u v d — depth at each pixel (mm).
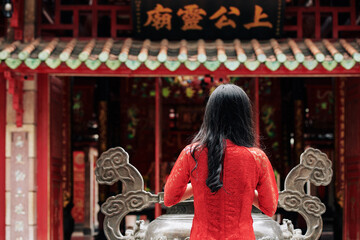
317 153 3051
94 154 15586
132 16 6453
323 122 11906
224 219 2053
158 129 6836
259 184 2127
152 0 6332
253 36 6652
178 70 5902
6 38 6480
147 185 11305
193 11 6457
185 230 2604
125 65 5785
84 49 6000
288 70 5852
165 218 2725
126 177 3018
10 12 5828
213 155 2053
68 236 9023
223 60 5688
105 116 11062
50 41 6535
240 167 2061
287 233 2979
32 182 6266
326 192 12531
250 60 5742
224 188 2053
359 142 6582
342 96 7750
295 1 9328
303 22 9633
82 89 12758
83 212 15586
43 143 6359
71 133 9117
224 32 6621
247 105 2182
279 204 3031
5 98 6355
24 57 5648
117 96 11469
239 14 6477
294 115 10938
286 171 11156
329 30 7758
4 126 6340
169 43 6605
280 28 6582
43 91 6387
